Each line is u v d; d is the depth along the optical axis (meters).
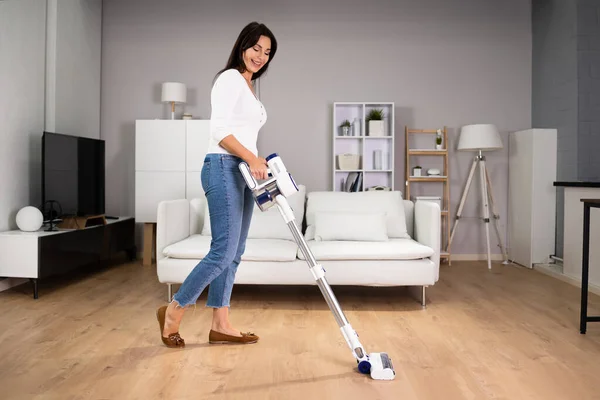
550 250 4.81
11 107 3.85
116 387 1.89
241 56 2.29
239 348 2.37
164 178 4.93
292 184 2.07
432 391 1.87
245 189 2.36
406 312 3.12
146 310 3.10
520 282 4.14
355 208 3.89
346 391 1.86
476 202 5.38
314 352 2.32
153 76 5.37
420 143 5.38
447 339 2.54
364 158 5.09
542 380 1.99
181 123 4.92
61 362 2.16
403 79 5.37
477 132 4.88
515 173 5.17
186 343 2.44
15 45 3.89
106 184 5.41
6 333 2.60
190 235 3.84
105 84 5.39
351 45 5.35
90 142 4.62
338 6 5.35
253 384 1.92
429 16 5.35
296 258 3.27
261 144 5.35
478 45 5.36
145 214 4.93
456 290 3.81
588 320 2.65
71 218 4.07
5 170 3.78
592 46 4.48
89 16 5.07
